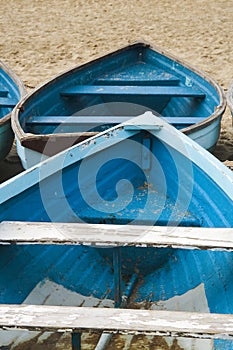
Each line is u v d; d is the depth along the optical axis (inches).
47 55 245.1
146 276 101.4
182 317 68.0
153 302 94.3
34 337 84.8
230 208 89.7
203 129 124.5
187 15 301.6
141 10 312.2
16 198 94.0
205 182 99.1
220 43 257.0
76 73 158.1
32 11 313.9
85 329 66.6
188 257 99.0
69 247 102.1
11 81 163.2
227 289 83.2
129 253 101.8
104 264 102.8
